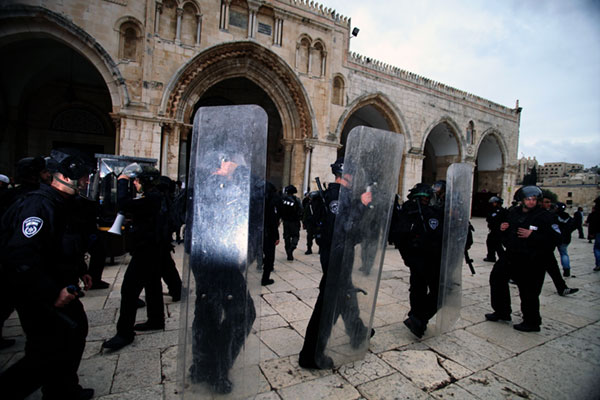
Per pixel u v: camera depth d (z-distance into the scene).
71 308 2.19
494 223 8.20
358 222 2.97
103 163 7.57
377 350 3.37
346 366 3.02
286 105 15.87
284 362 3.06
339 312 2.93
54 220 2.03
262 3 14.30
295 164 16.20
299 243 10.38
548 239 3.84
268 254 5.50
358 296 3.04
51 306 1.91
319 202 3.55
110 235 6.38
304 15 15.46
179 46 12.74
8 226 1.93
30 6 10.35
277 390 2.62
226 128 2.36
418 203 3.78
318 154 16.34
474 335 3.84
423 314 3.57
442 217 3.74
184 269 2.36
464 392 2.67
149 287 3.50
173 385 2.62
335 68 16.92
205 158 2.37
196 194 2.32
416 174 20.42
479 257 9.27
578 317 4.57
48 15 10.59
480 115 23.97
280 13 14.88
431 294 3.80
